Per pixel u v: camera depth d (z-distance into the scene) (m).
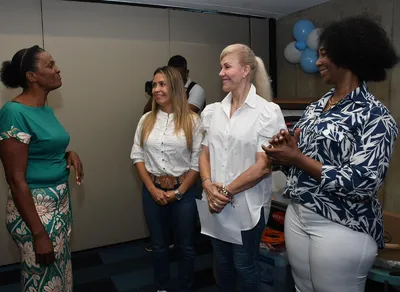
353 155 1.13
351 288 1.23
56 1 2.78
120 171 3.20
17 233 1.54
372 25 1.17
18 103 1.48
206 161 1.76
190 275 2.15
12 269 2.80
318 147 1.21
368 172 1.09
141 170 2.11
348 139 1.16
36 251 1.47
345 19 1.21
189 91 2.88
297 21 3.48
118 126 3.14
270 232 2.28
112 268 2.78
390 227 2.18
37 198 1.52
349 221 1.19
